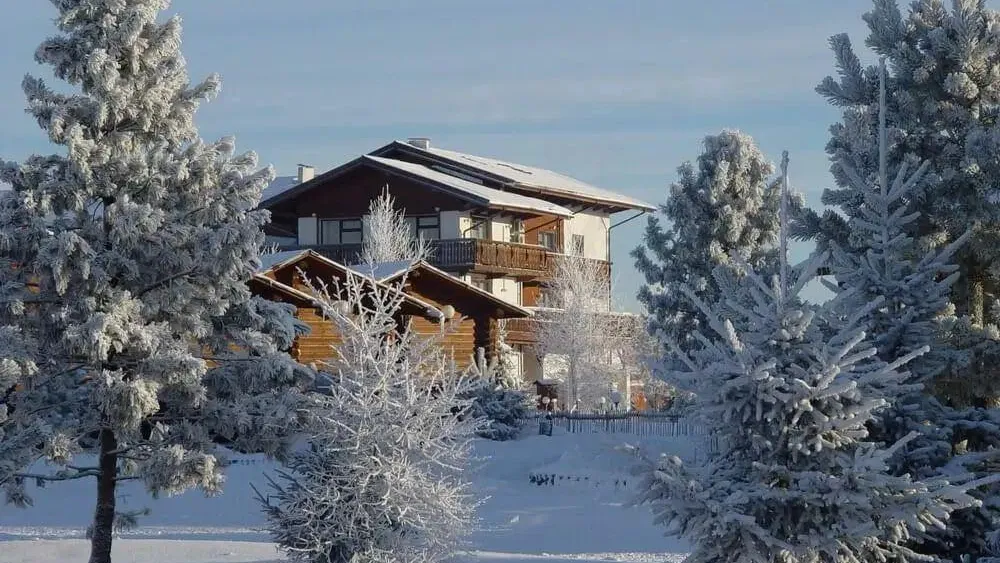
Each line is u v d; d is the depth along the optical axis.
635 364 53.59
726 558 9.99
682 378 10.21
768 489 9.87
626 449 10.09
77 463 26.84
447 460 14.66
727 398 10.05
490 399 36.00
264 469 28.30
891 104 17.44
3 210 15.35
